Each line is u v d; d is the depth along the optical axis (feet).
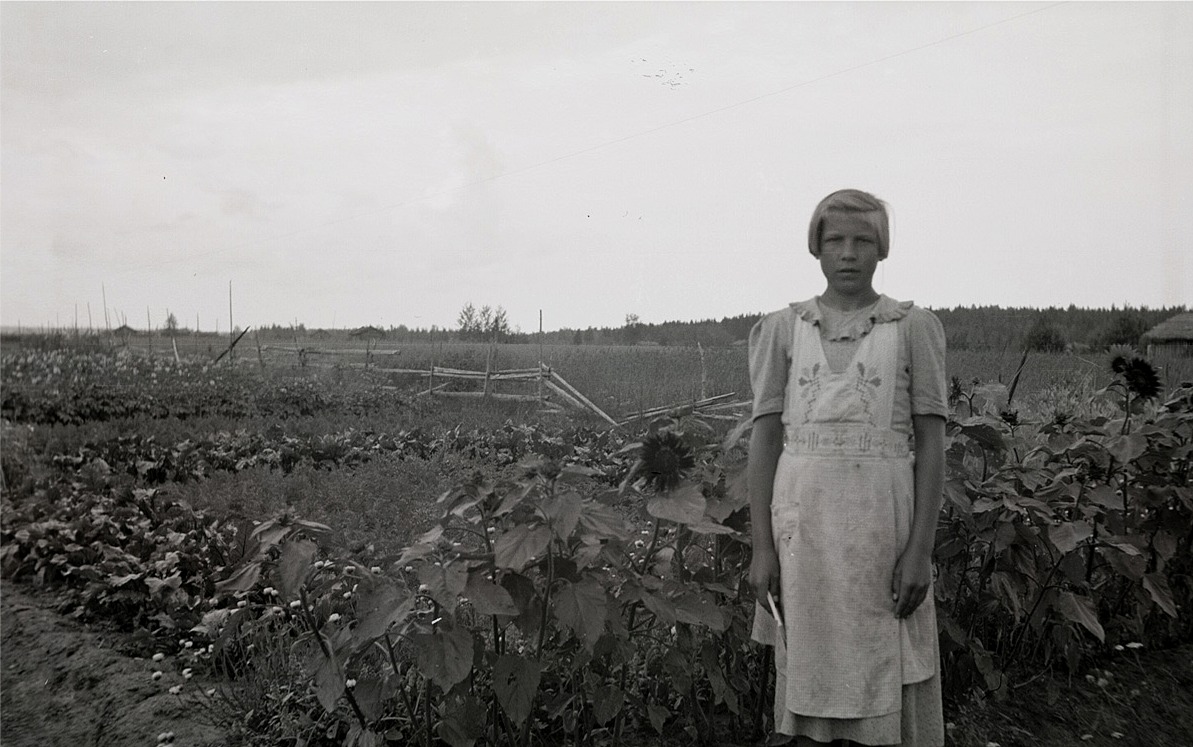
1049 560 11.13
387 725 9.43
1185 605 13.51
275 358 85.56
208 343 95.25
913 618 7.71
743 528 9.64
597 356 76.54
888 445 7.52
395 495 24.03
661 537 10.87
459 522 8.60
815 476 7.57
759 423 8.14
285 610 11.60
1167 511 12.57
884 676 7.42
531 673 7.88
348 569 8.55
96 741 10.65
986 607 10.85
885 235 7.80
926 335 7.55
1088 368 45.57
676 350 80.94
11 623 15.24
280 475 28.32
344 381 68.54
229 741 10.13
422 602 9.43
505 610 7.27
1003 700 10.95
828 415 7.54
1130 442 11.27
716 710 10.40
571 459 33.55
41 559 17.72
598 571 8.43
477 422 45.78
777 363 8.09
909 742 7.61
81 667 12.87
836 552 7.47
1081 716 10.65
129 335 90.79
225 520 17.08
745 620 9.61
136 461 30.78
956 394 12.57
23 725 11.51
